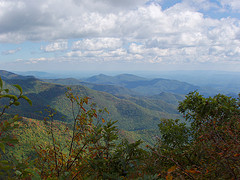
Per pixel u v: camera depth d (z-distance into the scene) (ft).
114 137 6.40
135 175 5.74
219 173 4.37
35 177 3.65
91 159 6.15
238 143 4.47
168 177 3.88
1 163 2.88
